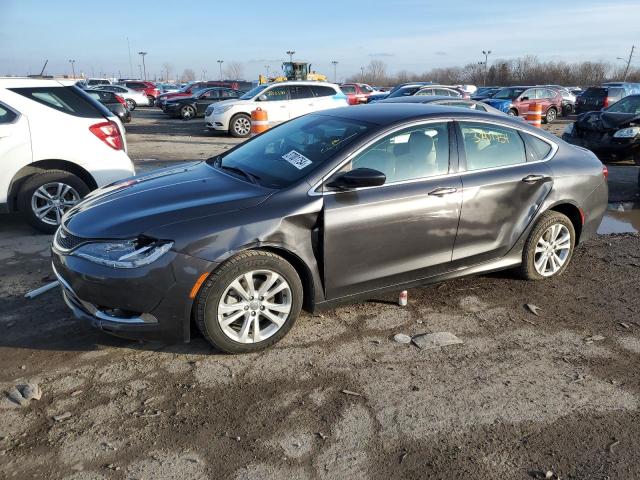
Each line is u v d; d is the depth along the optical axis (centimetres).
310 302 368
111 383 314
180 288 316
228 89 2547
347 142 375
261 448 265
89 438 268
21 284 446
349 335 378
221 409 293
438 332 384
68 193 581
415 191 382
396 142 388
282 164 386
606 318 415
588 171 476
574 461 262
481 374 335
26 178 562
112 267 311
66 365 331
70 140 572
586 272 506
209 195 352
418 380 327
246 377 324
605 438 279
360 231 362
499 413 297
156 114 2888
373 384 321
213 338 332
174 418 285
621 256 554
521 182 433
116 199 362
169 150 1325
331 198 354
